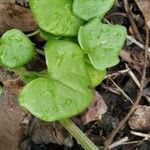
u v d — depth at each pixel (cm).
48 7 7
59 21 7
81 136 7
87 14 7
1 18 7
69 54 7
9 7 7
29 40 7
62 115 7
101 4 7
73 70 7
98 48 7
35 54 7
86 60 7
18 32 7
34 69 7
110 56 7
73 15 7
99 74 7
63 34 7
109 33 7
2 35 7
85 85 7
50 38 7
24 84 7
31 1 7
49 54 7
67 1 7
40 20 7
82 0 7
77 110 7
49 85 7
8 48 7
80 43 7
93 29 7
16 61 7
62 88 7
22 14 7
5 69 7
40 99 6
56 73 7
